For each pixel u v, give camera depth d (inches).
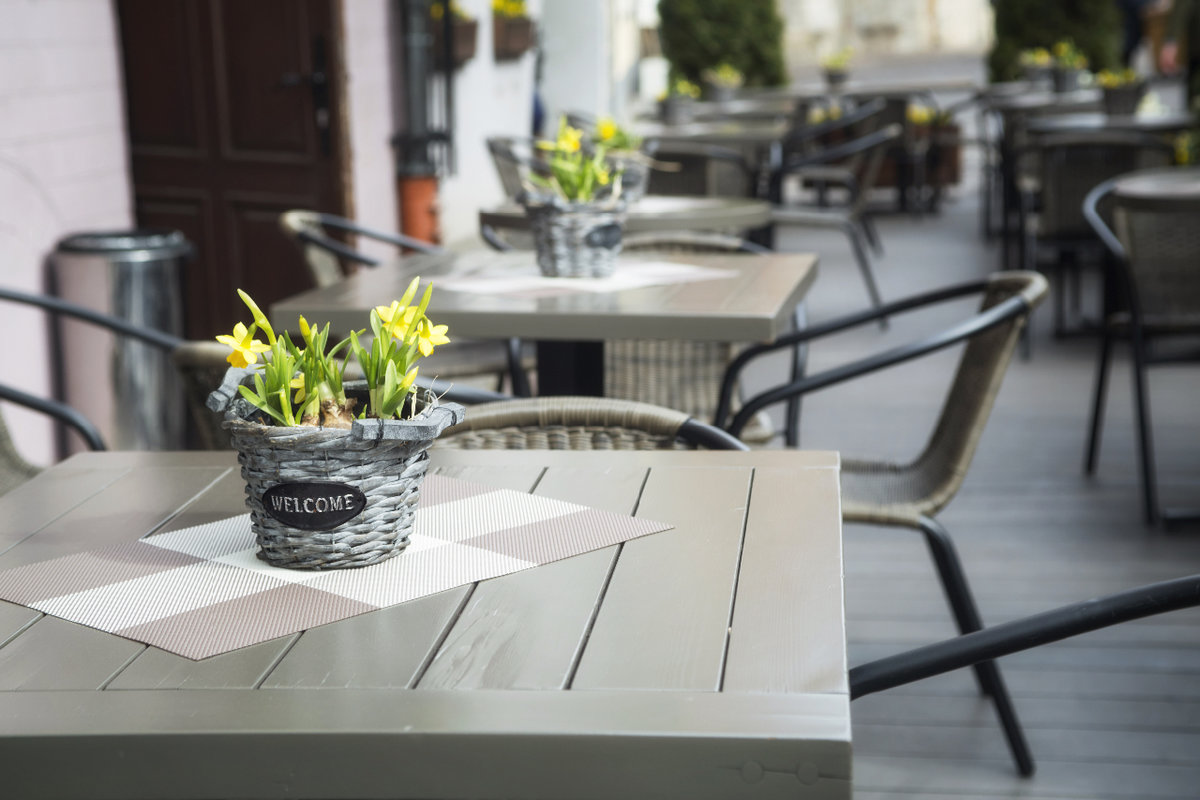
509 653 41.1
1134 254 152.7
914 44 944.3
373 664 40.5
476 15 319.9
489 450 65.4
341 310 98.8
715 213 148.7
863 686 53.3
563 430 76.7
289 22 200.7
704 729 35.5
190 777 36.7
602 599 45.4
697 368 123.6
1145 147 221.5
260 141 205.8
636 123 318.3
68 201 163.5
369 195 240.1
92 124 168.6
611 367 124.0
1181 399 190.9
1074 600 121.8
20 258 152.1
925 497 93.3
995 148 346.3
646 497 57.1
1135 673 106.4
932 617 118.6
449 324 97.0
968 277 301.4
